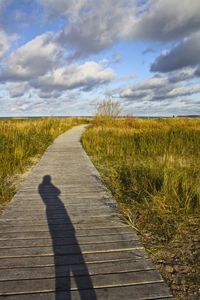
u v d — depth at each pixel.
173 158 9.65
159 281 2.96
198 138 14.05
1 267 3.16
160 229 4.34
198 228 4.43
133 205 5.30
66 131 25.56
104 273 3.08
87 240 3.85
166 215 4.83
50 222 4.47
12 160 8.99
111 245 3.72
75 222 4.48
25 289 2.79
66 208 5.14
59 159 10.54
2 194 5.86
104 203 5.44
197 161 9.44
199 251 3.71
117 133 17.86
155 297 2.71
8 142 11.41
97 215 4.80
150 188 6.02
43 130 18.55
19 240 3.83
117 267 3.20
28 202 5.48
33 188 6.51
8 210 5.01
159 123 28.05
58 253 3.49
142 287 2.86
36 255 3.44
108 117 31.66
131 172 7.28
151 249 3.69
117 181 7.00
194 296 2.81
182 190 5.73
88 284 2.89
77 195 5.96
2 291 2.76
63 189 6.42
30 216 4.73
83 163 9.70
